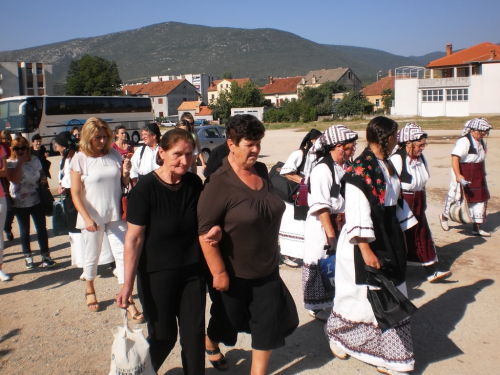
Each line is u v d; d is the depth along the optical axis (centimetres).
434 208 933
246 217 308
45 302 511
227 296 326
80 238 564
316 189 410
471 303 489
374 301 347
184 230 314
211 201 308
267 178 336
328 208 406
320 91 7719
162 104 10381
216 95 11488
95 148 461
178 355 401
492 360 383
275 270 331
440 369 370
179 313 322
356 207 338
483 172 712
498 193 1057
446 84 5647
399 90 5900
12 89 6888
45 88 7219
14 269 621
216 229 305
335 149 412
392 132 351
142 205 306
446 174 1360
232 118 311
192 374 320
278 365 381
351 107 6575
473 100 5556
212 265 315
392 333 348
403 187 504
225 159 325
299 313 473
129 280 307
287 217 569
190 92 10988
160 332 321
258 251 317
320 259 438
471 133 698
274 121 7069
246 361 387
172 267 312
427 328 438
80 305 502
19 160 589
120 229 480
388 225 353
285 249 575
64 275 596
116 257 483
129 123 3494
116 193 475
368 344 358
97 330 445
